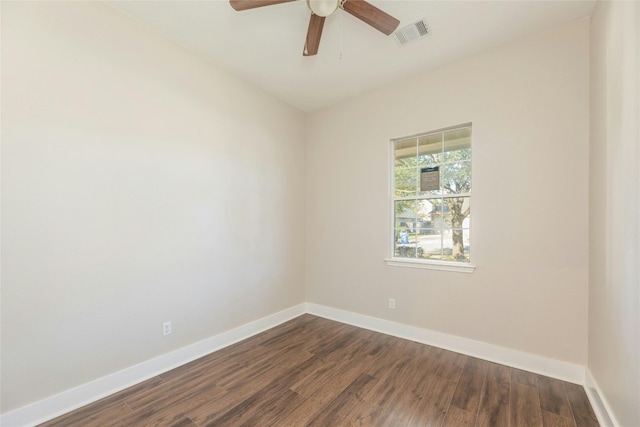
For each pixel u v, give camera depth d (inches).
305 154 155.5
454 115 106.5
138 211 86.5
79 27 74.8
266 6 75.5
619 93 59.9
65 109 72.3
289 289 143.4
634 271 52.0
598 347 72.9
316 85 125.7
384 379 87.0
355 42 95.7
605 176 68.3
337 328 130.1
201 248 103.7
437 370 92.0
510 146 95.0
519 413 71.3
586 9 79.5
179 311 96.8
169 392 80.7
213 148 108.3
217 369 93.4
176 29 90.7
